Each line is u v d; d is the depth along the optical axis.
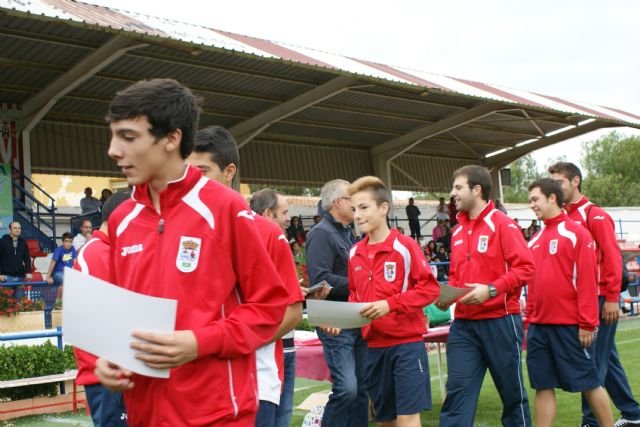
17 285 12.97
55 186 31.41
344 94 21.02
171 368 2.15
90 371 3.36
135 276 2.27
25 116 17.73
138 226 2.30
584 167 81.50
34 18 11.35
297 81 19.06
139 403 2.24
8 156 17.44
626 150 77.62
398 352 4.70
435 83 20.12
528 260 5.00
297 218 21.56
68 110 19.81
